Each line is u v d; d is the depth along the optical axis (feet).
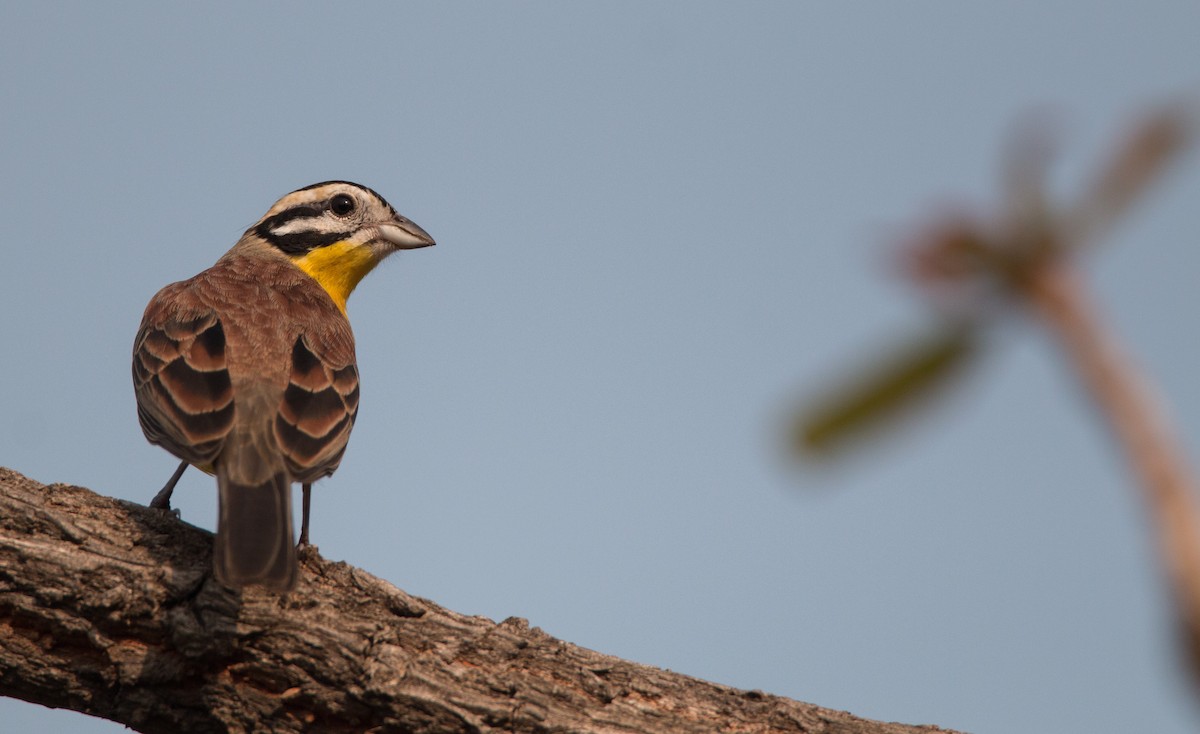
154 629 33.63
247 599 33.76
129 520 36.11
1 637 33.88
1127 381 3.94
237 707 33.63
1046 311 4.04
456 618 35.37
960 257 4.12
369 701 33.04
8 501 35.29
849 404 4.12
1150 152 4.00
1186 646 3.83
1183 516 3.82
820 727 34.12
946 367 4.08
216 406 41.16
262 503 38.32
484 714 33.09
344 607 34.94
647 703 34.35
